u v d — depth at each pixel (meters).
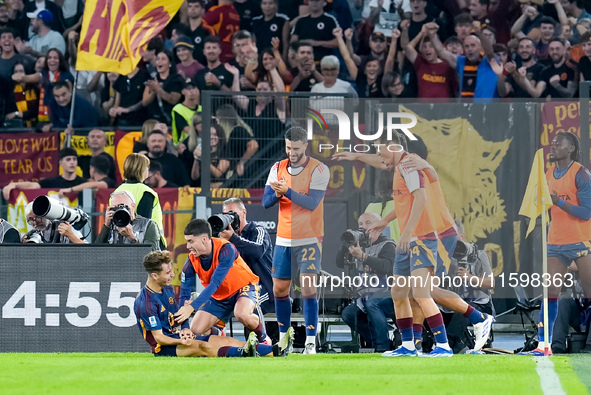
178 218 35.12
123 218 23.56
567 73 46.47
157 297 21.83
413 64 47.03
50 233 26.31
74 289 23.69
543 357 21.94
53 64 48.03
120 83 46.88
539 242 23.48
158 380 15.17
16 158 44.84
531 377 16.19
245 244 24.70
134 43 43.62
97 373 16.59
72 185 44.09
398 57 47.19
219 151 34.56
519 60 46.91
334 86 47.03
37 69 48.03
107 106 47.12
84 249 23.73
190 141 44.53
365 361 20.36
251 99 35.09
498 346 31.06
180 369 17.58
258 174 34.72
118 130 44.81
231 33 48.06
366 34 47.91
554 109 23.55
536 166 22.78
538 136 23.56
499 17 47.44
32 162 44.88
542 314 23.70
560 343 25.94
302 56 47.53
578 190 23.53
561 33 46.94
